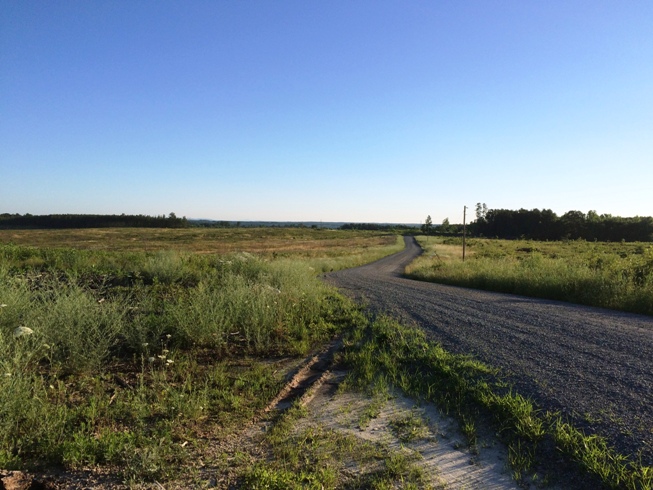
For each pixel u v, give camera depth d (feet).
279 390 16.14
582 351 19.16
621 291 33.65
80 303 19.92
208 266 40.50
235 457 11.10
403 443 12.07
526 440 11.70
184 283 33.78
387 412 14.21
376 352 21.01
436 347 20.47
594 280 37.47
